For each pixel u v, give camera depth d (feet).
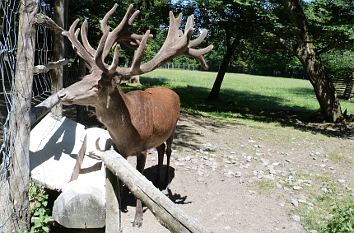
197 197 19.43
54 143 14.46
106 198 10.52
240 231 16.47
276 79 133.59
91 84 12.89
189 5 48.19
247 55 70.23
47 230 11.96
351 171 26.30
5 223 10.88
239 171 23.75
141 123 14.93
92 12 38.83
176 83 82.79
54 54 19.24
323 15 47.75
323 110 46.96
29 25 11.53
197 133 32.42
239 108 52.90
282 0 45.73
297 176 23.99
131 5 14.16
